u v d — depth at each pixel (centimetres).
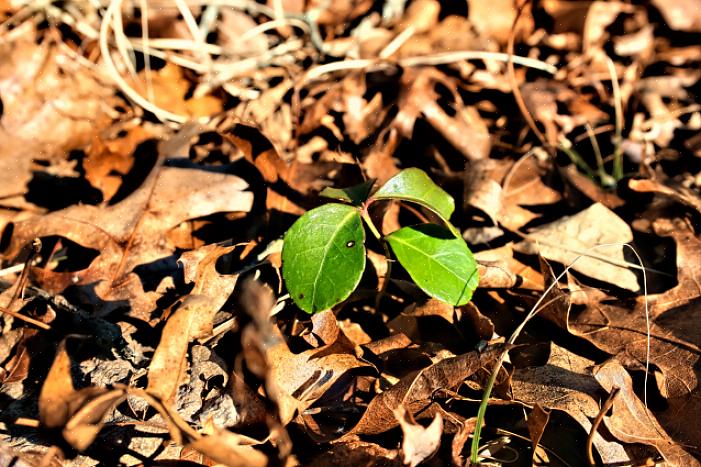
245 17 53
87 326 36
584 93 48
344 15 53
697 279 38
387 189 35
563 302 36
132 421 33
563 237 39
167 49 49
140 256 38
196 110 47
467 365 34
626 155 46
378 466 33
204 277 35
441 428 32
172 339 33
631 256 39
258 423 34
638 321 37
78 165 44
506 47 50
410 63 47
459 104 45
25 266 36
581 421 34
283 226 39
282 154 42
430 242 34
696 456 33
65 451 33
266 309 34
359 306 38
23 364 35
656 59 49
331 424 34
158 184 40
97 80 47
